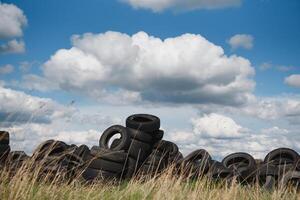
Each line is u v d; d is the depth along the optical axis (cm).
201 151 1677
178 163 1698
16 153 1364
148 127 1805
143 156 1781
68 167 1397
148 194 1088
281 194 1218
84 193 1070
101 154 1600
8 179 980
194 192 1088
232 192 1152
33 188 956
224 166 1597
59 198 970
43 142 1084
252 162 1683
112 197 1089
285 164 1459
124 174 1680
